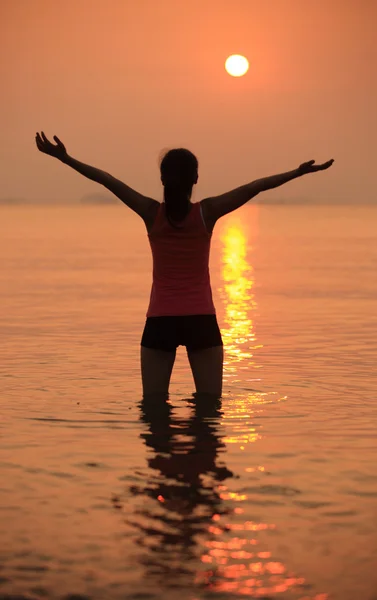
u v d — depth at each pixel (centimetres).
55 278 2150
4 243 4181
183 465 477
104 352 943
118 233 5606
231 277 2198
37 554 343
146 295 1702
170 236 589
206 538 361
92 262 2786
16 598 304
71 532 368
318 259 2980
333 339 1061
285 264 2716
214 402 634
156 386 622
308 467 473
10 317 1309
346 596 307
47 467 474
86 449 514
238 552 345
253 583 317
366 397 684
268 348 980
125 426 576
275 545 353
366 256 3161
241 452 507
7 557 340
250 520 383
